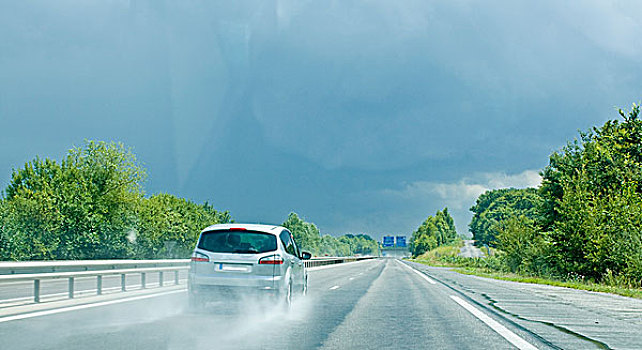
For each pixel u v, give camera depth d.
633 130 38.53
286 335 8.90
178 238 75.88
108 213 57.97
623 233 26.91
